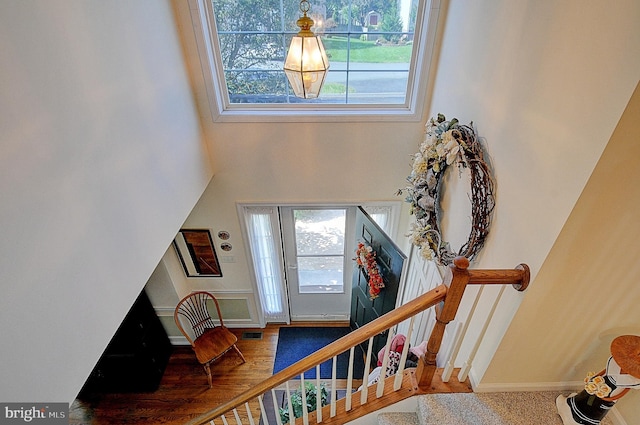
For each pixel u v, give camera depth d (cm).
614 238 132
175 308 386
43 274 128
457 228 223
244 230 358
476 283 152
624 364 138
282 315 446
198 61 263
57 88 135
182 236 364
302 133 299
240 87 291
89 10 154
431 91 282
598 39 109
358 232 359
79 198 146
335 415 206
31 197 122
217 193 332
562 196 127
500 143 172
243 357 402
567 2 123
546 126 136
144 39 200
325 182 325
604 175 114
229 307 429
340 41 275
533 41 144
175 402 367
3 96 113
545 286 147
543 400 189
